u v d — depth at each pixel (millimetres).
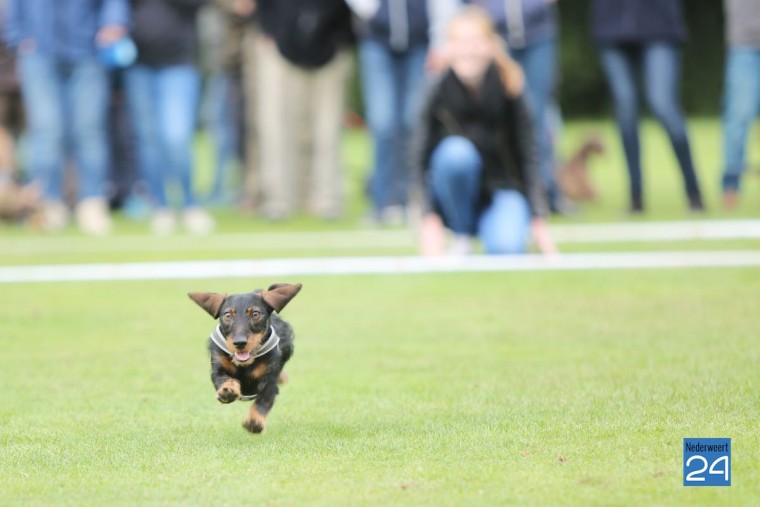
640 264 13508
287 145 19453
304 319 10672
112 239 17281
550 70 18312
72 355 9219
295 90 19250
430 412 7238
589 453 6195
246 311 6398
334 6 18906
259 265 14141
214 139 23641
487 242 14016
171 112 18078
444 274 13133
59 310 11273
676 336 9414
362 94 47875
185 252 15633
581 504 5398
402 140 18531
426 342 9531
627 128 18875
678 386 7656
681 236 16203
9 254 15680
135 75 18109
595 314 10562
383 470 6008
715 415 6891
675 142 18750
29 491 5770
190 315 10977
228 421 7168
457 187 13562
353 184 27016
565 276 12820
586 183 22219
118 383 8234
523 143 13523
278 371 6574
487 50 13383
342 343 9562
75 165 20359
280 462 6215
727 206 19578
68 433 6891
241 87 21719
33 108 18109
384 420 7082
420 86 18031
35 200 18594
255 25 19953
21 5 17625
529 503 5426
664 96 18344
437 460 6164
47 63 17781
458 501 5477
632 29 17938
